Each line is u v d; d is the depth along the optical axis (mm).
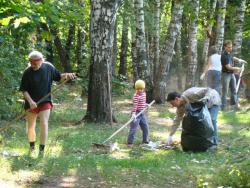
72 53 28906
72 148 9227
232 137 11125
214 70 15633
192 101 9539
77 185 6707
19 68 12055
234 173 7055
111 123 12539
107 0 12477
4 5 8172
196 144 9352
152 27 22031
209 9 22328
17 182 6629
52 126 11922
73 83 22391
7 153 8141
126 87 21688
